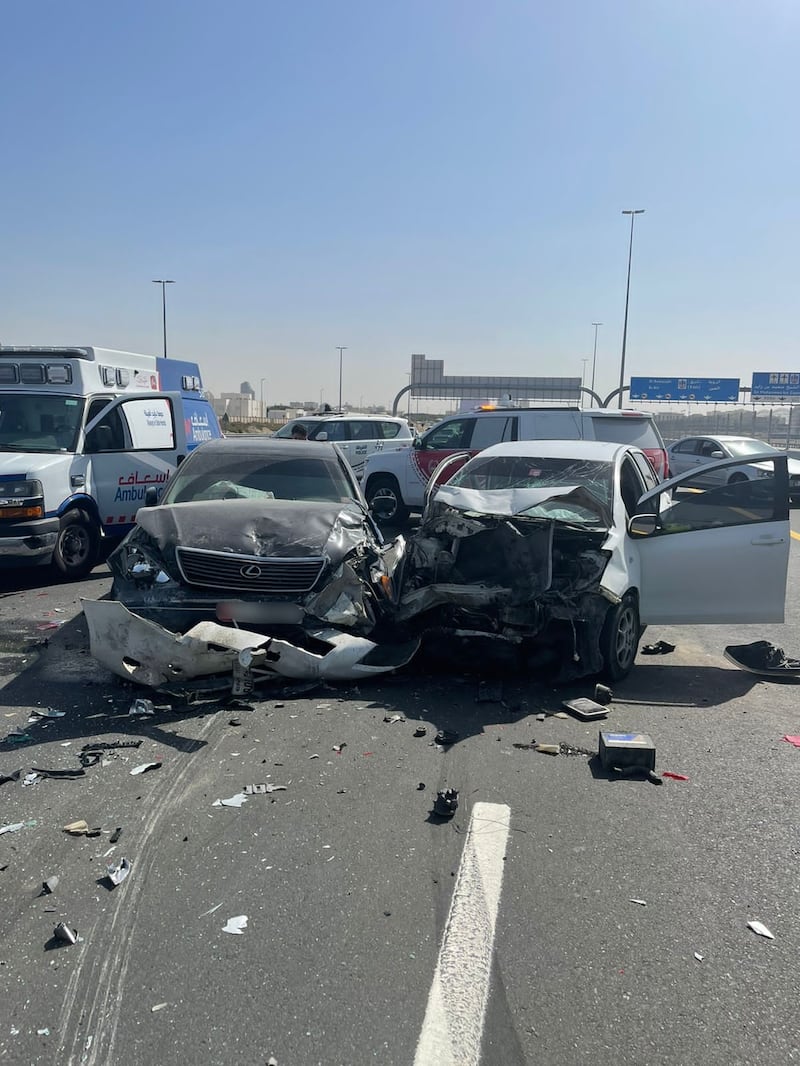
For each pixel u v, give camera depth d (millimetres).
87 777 4355
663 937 3115
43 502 9195
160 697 5543
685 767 4727
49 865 3512
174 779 4352
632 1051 2547
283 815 3988
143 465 10938
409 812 4055
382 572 6512
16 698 5539
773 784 4512
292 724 5164
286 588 5879
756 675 6680
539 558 6113
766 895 3414
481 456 7969
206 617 5840
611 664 6145
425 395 53688
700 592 6652
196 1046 2527
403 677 6195
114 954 2943
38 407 10195
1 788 4219
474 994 2768
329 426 19016
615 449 7781
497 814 4059
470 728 5227
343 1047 2531
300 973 2859
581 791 4359
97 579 10047
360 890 3363
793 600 9703
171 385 13609
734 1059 2521
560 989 2812
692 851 3758
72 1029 2592
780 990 2834
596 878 3508
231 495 7594
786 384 51875
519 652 6633
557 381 52219
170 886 3367
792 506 20203
